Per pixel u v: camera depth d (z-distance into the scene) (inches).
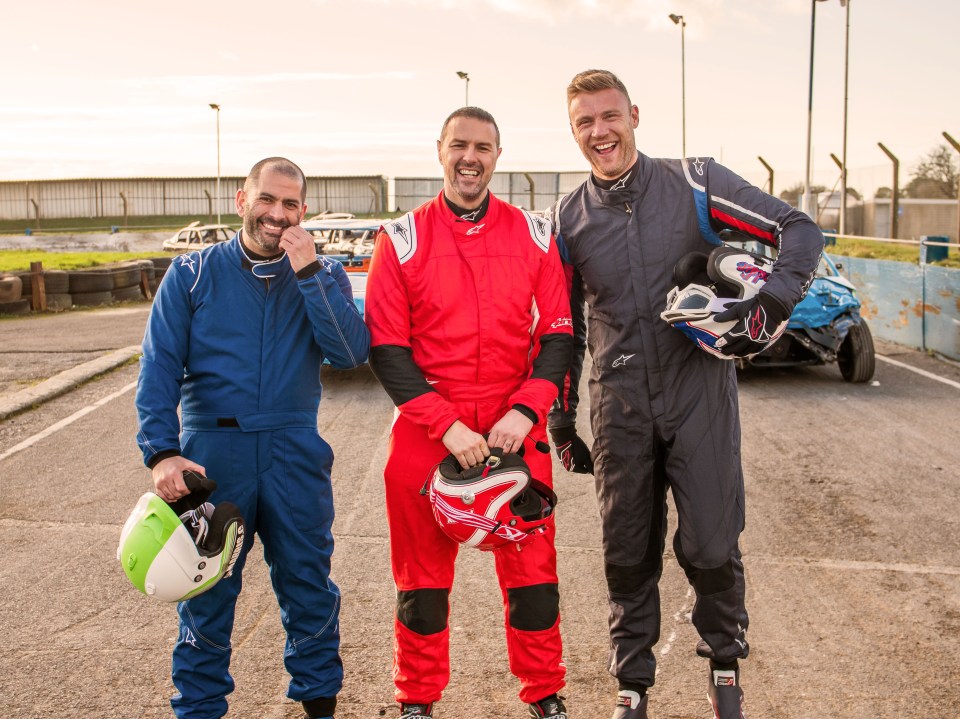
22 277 624.1
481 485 97.6
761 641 137.7
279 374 106.5
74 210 2456.9
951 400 313.0
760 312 99.1
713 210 107.0
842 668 129.0
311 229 446.3
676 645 137.5
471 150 103.1
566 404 118.8
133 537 96.0
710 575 106.6
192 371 106.0
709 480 105.7
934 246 442.0
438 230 105.8
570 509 203.2
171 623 142.8
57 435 268.1
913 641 137.1
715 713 110.9
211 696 107.2
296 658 110.4
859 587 157.8
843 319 336.8
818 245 103.5
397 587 109.4
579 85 106.0
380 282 105.4
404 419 108.1
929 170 830.5
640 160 108.7
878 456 242.8
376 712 117.9
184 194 2465.6
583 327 118.5
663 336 106.5
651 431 107.5
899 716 116.3
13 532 184.5
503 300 105.2
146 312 619.8
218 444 105.2
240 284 106.0
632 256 107.2
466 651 135.3
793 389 335.6
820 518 194.1
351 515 197.3
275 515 107.0
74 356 403.2
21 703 118.4
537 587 107.4
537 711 110.0
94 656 131.7
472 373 105.7
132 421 285.7
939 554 172.9
